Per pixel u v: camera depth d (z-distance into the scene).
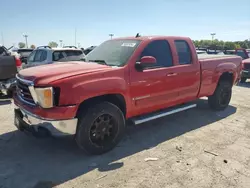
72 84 3.13
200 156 3.60
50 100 3.07
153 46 4.22
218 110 6.04
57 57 8.93
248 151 3.78
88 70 3.40
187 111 5.98
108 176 3.05
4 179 2.95
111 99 3.80
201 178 3.01
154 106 4.30
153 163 3.38
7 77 6.77
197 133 4.54
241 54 14.00
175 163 3.38
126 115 3.92
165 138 4.29
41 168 3.22
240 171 3.19
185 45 4.84
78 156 3.57
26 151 3.71
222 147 3.92
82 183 2.89
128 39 4.42
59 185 2.85
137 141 4.14
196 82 5.03
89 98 3.34
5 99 7.01
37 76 3.19
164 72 4.27
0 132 4.43
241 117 5.56
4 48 7.65
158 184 2.88
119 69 3.62
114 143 3.75
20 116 3.64
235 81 6.30
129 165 3.32
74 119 3.21
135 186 2.84
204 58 5.46
